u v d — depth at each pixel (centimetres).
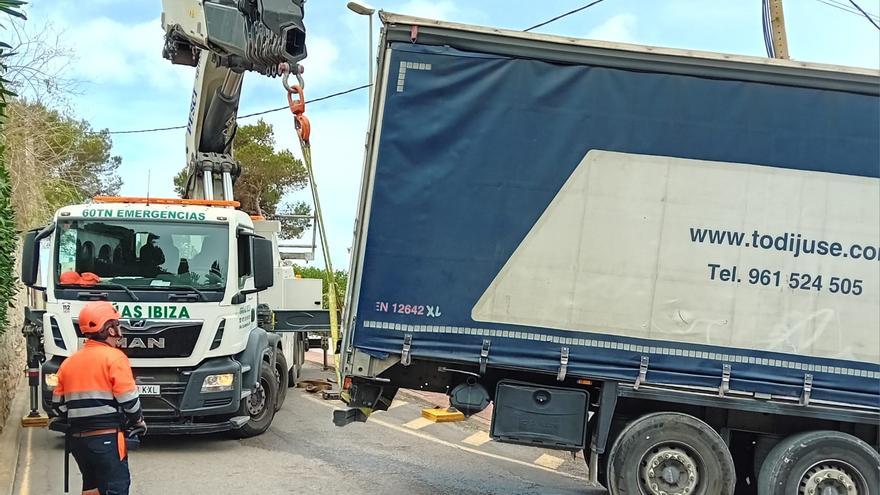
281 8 801
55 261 890
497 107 693
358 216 696
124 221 905
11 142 1338
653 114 693
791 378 690
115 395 554
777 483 692
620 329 692
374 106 696
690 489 691
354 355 696
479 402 724
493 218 694
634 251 692
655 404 730
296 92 788
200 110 1070
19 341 1468
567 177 693
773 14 1247
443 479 858
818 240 693
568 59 694
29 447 918
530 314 693
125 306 870
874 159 693
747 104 693
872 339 691
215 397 891
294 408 1264
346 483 813
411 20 688
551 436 710
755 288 691
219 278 909
